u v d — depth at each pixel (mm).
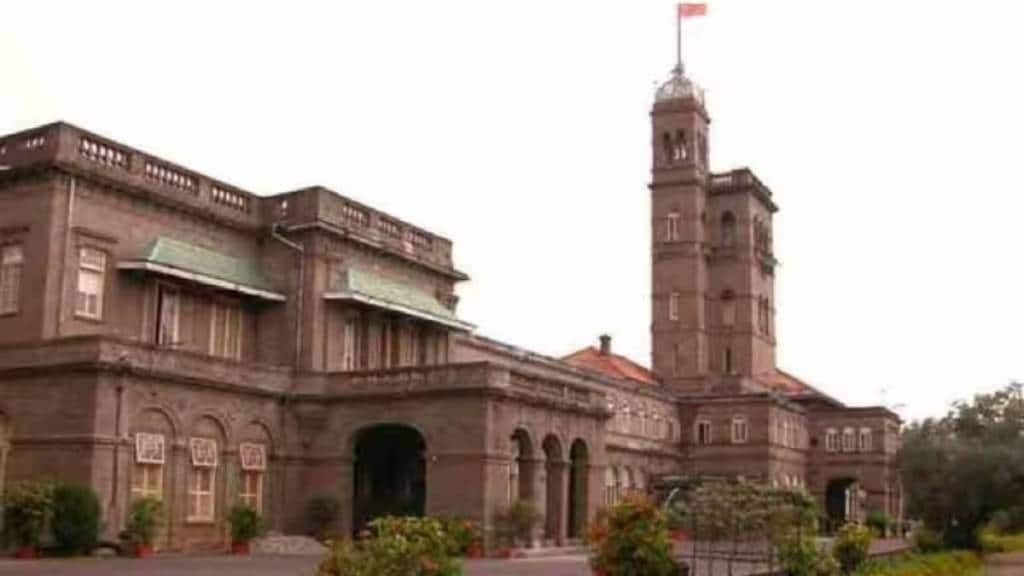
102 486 35531
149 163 41438
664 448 82562
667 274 89375
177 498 38438
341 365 45875
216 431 40438
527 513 41125
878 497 89562
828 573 27625
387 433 45938
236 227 44844
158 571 28469
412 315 48844
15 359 37125
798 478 89562
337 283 45844
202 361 39750
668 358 88500
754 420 83750
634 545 22531
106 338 35969
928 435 53906
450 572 16078
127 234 40375
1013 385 55500
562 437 46188
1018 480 51250
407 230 50875
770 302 94875
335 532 42625
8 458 36906
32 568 28688
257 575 27344
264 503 42438
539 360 66188
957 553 46938
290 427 43656
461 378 41688
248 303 45094
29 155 38375
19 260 38250
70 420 35906
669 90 90938
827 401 95188
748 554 29859
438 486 41469
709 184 91125
